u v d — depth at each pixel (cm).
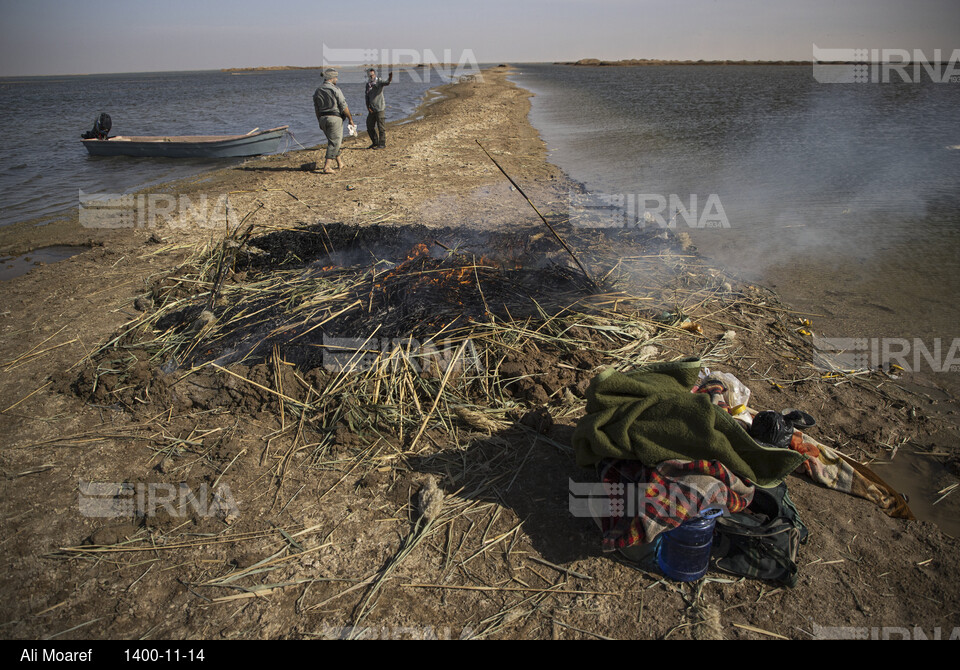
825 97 3219
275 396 454
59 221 1031
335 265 624
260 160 1595
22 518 366
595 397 341
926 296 622
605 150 1577
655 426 318
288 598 311
